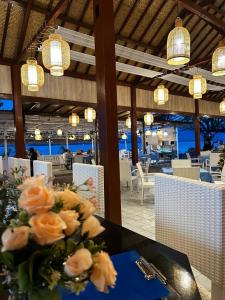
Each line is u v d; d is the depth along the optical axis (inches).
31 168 136.7
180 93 386.3
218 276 54.0
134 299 31.9
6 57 222.4
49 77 255.4
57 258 23.0
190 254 61.2
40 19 191.3
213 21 174.1
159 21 237.5
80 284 22.4
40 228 20.7
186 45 114.0
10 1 167.0
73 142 856.3
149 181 207.2
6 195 30.7
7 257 21.4
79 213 25.5
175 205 65.8
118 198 112.6
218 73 137.3
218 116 453.4
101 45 110.3
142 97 336.5
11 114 354.3
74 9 197.6
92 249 23.9
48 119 471.5
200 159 340.8
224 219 53.1
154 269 38.4
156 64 239.6
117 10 212.2
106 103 110.0
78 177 115.1
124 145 759.1
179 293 34.0
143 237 52.2
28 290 21.5
